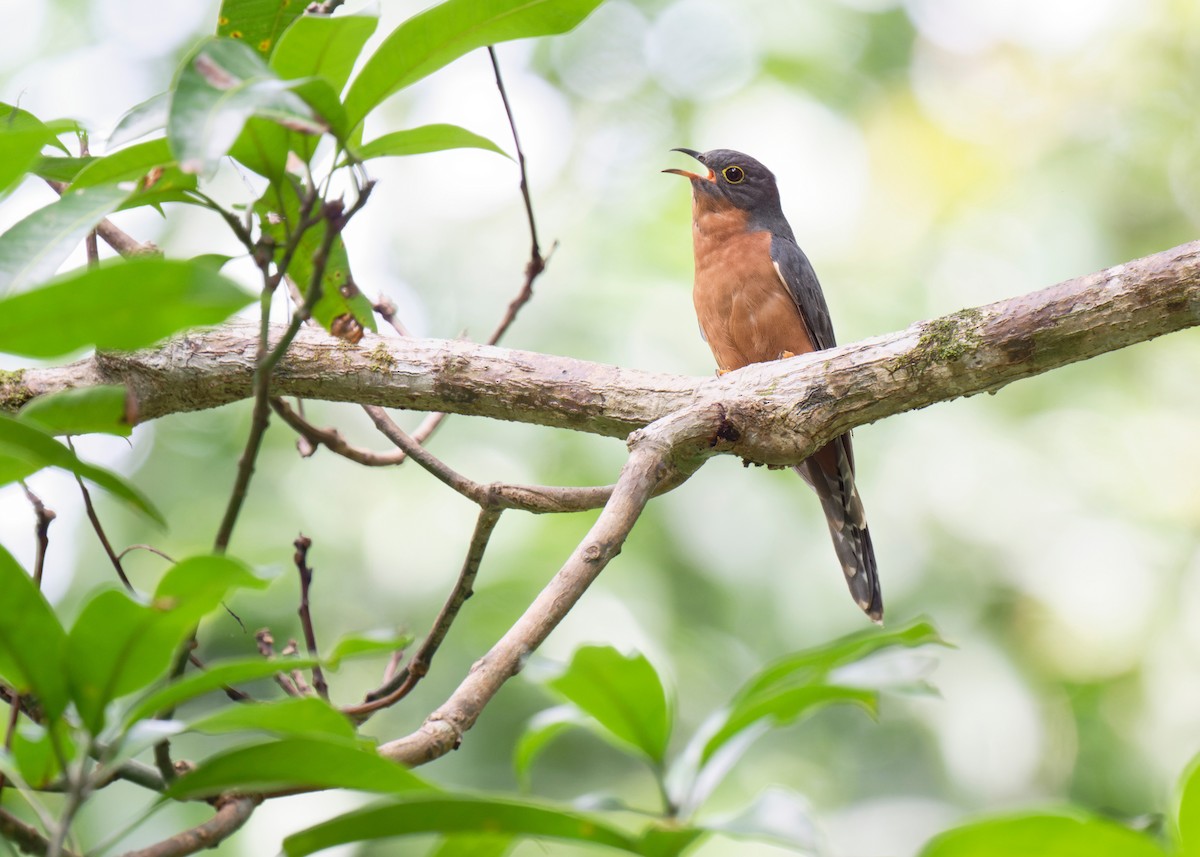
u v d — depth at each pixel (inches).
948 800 457.7
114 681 133.2
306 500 472.4
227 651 437.1
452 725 169.3
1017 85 620.4
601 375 276.7
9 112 202.1
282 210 158.6
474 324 499.5
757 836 137.8
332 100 143.7
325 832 131.4
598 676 175.2
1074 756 486.3
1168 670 484.1
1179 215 575.8
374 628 448.8
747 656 448.5
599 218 542.6
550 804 127.3
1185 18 603.2
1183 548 498.9
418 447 252.1
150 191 165.6
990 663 477.1
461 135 188.1
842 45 605.3
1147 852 125.6
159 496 472.1
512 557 454.6
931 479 496.7
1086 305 239.0
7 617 131.0
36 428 138.1
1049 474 503.2
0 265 159.9
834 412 255.4
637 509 211.8
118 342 126.3
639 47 593.9
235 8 219.9
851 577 390.9
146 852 145.5
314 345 278.4
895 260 570.9
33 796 133.4
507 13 176.2
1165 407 530.9
